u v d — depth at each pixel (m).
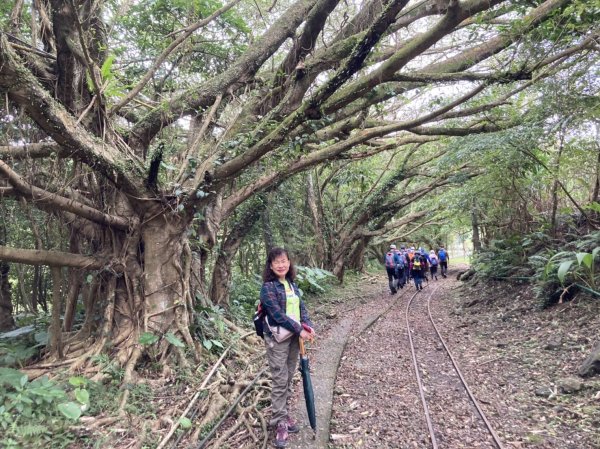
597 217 9.32
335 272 18.73
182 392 5.29
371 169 19.69
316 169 17.77
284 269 4.13
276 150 7.56
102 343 5.95
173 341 5.82
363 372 6.36
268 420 4.48
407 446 4.02
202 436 4.23
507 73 6.10
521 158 9.45
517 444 3.94
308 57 8.19
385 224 22.47
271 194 12.27
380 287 18.91
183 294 6.60
